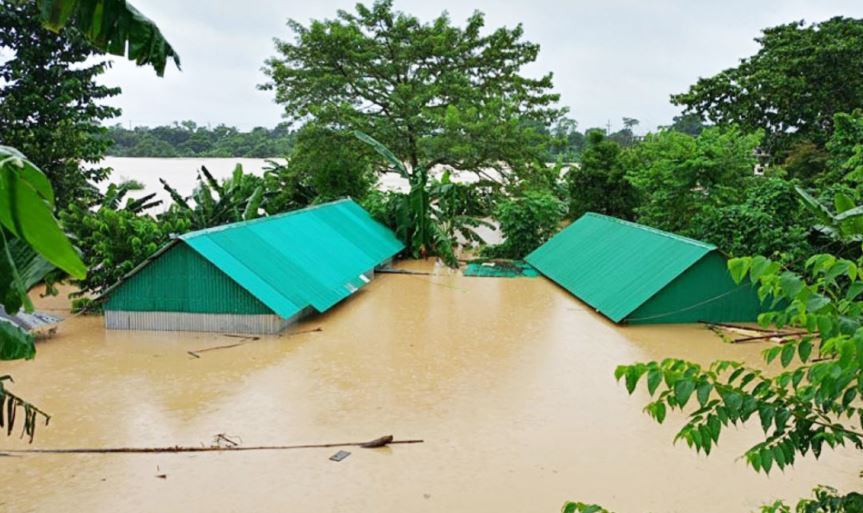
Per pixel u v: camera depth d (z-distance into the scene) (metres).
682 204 16.58
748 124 24.17
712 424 2.73
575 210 22.53
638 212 18.98
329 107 22.47
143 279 12.09
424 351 10.88
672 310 12.80
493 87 25.53
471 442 7.48
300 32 23.73
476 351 10.91
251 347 11.05
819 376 2.58
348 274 15.26
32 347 4.32
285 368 9.96
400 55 23.95
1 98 17.11
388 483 6.57
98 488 6.44
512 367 10.09
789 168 21.16
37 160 16.84
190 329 12.07
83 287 12.92
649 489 6.49
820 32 23.55
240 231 13.61
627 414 8.27
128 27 3.99
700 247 12.95
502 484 6.57
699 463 7.00
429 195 20.64
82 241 12.88
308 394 8.89
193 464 6.93
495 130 22.28
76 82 17.42
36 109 17.22
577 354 10.78
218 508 6.10
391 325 12.57
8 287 3.17
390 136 23.48
